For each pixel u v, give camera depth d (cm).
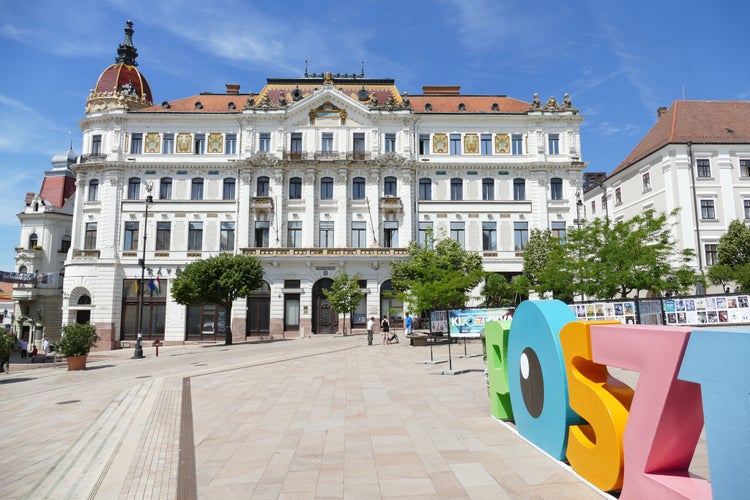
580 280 2712
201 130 4447
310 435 903
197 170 4409
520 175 4388
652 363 504
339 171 4397
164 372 2083
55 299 5362
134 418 1136
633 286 2527
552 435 709
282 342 3522
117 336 4228
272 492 627
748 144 3953
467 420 977
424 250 3662
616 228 2633
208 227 4350
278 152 4384
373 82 4809
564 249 2870
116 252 4306
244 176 4350
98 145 4506
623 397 599
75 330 2459
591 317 2095
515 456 732
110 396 1520
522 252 4084
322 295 4266
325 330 4231
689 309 1744
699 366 441
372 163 4366
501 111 4578
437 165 4381
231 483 667
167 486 671
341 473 689
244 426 995
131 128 4453
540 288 2888
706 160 3956
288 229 4372
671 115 4284
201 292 3562
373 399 1237
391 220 4384
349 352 2578
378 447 810
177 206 4369
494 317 2133
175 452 833
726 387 410
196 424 1032
